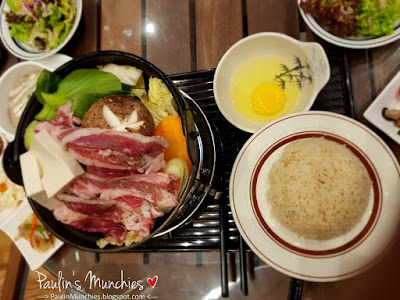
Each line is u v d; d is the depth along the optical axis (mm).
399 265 318
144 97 405
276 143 422
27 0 536
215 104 478
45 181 339
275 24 489
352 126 402
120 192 347
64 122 362
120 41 538
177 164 360
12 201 537
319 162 390
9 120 544
